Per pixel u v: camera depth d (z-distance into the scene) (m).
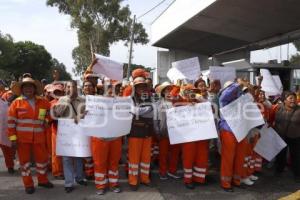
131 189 7.44
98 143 7.05
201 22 21.73
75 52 38.41
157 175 8.62
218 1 16.66
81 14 33.53
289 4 15.90
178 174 8.66
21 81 7.31
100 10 33.59
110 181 7.31
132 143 7.43
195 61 9.81
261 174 8.92
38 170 7.47
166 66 34.56
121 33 34.72
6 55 65.56
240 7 17.39
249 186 7.84
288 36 20.66
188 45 32.22
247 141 7.70
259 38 23.45
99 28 34.03
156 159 9.50
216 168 9.30
